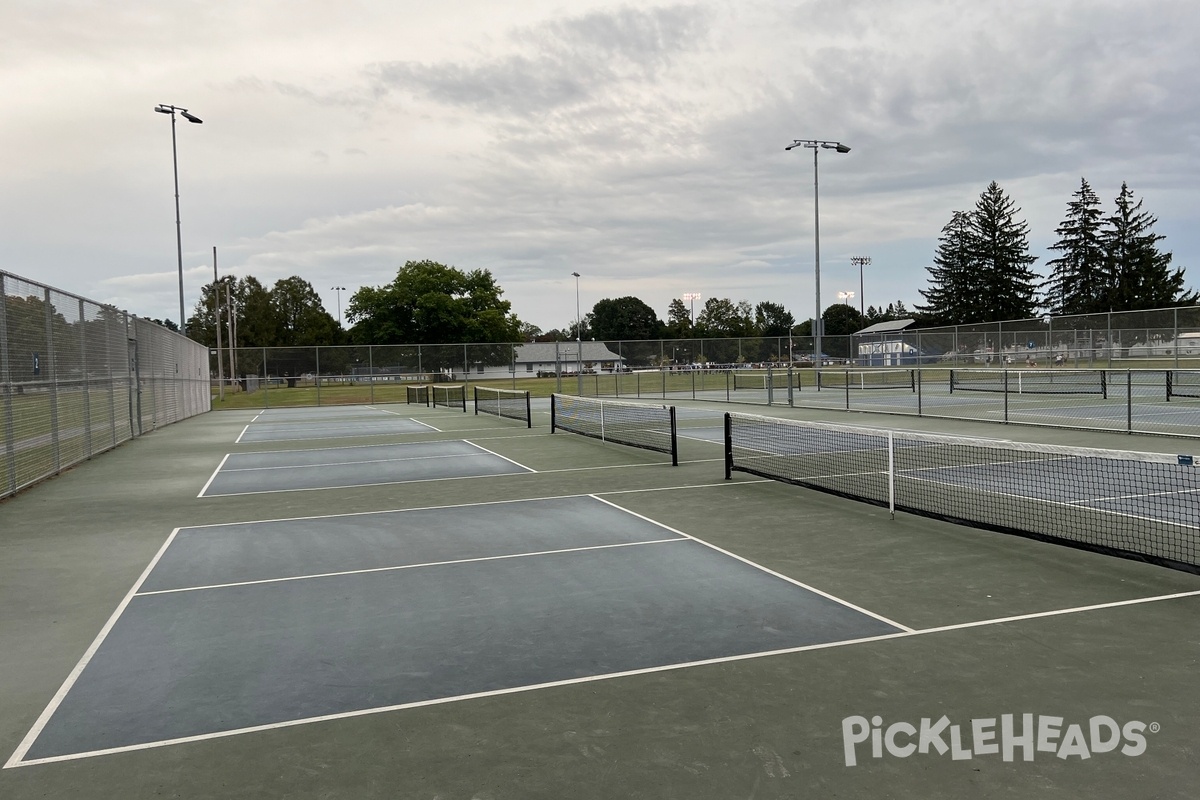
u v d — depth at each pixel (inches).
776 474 500.4
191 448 786.2
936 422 845.2
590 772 150.7
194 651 220.1
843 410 1040.8
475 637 225.9
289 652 217.8
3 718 179.8
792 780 146.4
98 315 737.0
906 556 307.9
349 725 172.7
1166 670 192.2
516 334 3580.2
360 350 1754.4
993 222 3366.1
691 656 207.6
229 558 327.3
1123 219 3105.3
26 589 284.4
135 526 395.9
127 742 167.0
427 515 410.3
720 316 5812.0
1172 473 474.9
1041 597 252.1
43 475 564.7
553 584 278.1
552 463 607.5
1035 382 1432.1
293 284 4842.5
